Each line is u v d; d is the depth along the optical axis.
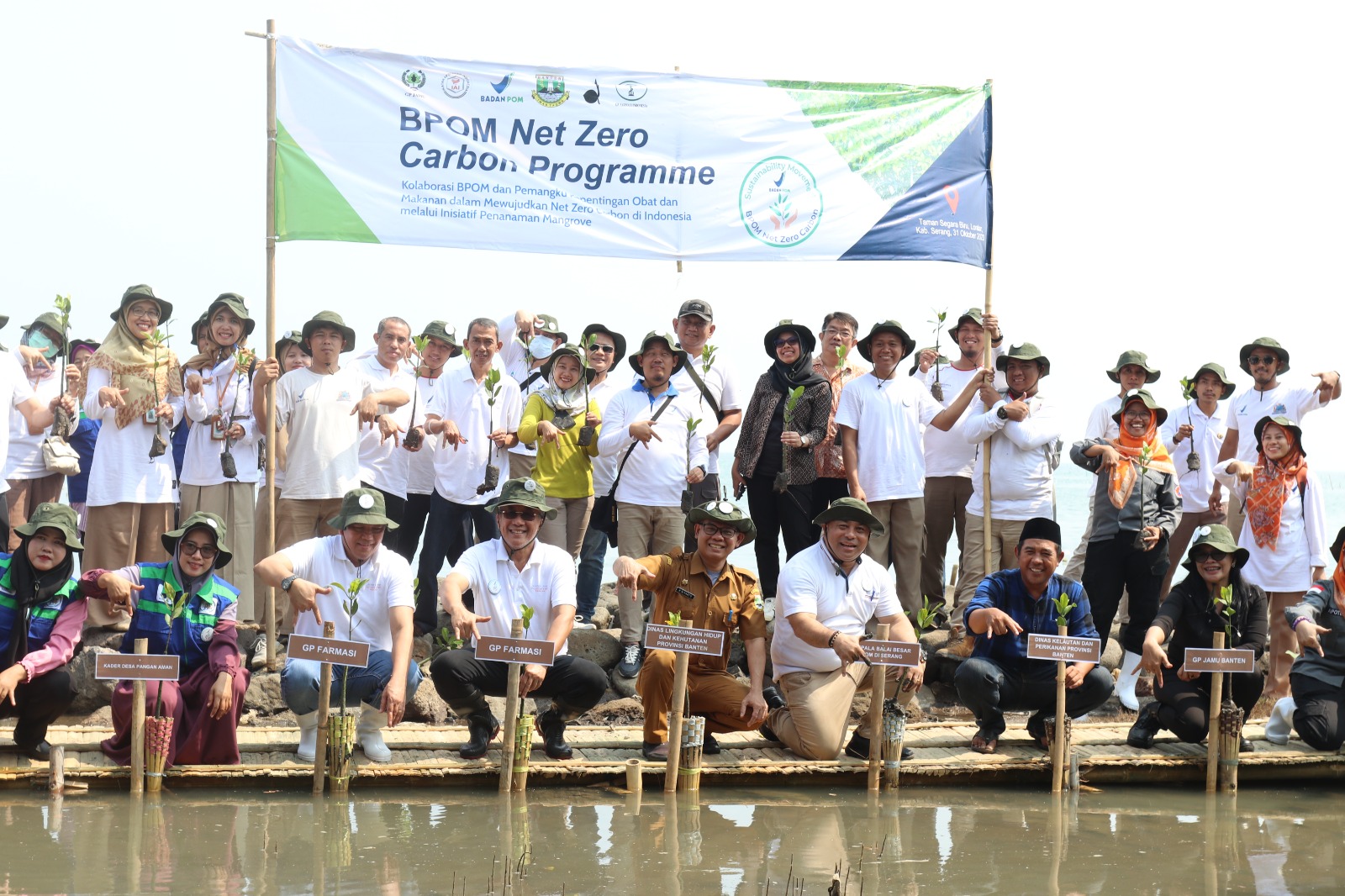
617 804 7.72
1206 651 8.41
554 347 11.36
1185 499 11.18
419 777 7.93
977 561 10.38
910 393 10.40
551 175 10.40
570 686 8.24
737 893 5.99
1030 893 6.11
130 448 9.66
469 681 8.17
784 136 10.72
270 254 9.85
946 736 9.09
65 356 9.74
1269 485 10.08
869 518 8.58
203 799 7.55
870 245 10.81
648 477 10.04
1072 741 9.01
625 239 10.53
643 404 10.17
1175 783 8.68
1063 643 8.35
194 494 10.03
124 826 6.90
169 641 7.86
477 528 10.59
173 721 7.71
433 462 10.68
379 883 6.02
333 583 7.92
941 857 6.70
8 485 10.08
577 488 10.48
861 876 6.33
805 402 10.24
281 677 8.57
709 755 8.66
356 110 10.06
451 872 6.21
